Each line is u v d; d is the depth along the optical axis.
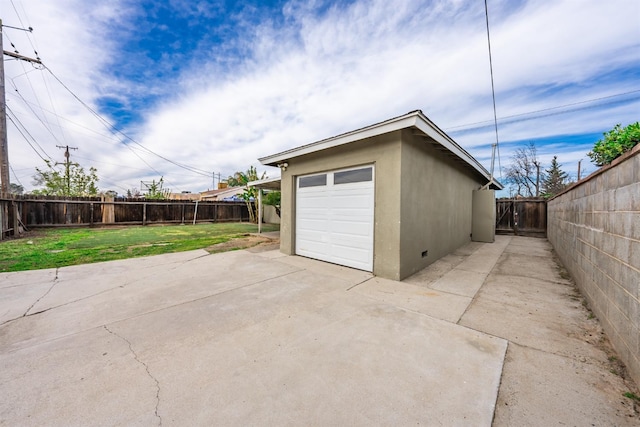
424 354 2.11
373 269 4.59
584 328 2.56
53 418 1.44
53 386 1.72
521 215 10.34
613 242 2.30
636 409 1.52
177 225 13.88
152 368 1.93
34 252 6.23
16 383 1.75
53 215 10.88
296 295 3.54
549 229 8.33
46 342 2.31
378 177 4.48
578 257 3.78
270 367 1.94
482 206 8.64
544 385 1.74
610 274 2.35
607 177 2.54
